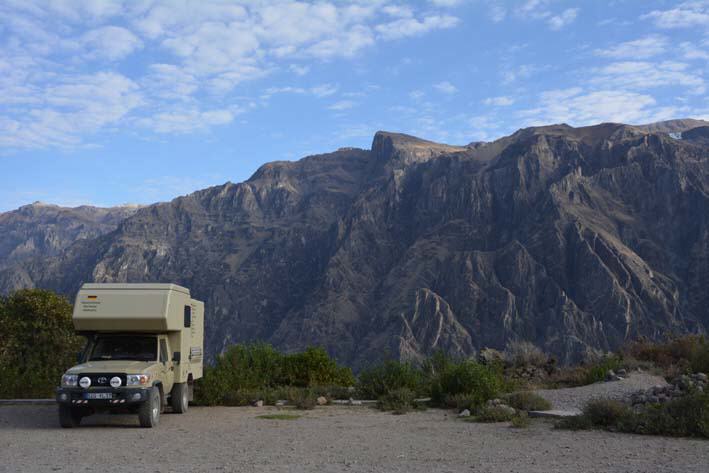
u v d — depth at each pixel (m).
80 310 17.17
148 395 16.22
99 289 17.44
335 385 24.83
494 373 23.23
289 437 14.60
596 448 12.44
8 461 11.76
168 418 18.20
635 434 14.07
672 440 13.18
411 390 22.61
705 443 12.73
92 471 10.70
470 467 10.86
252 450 12.84
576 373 25.53
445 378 21.27
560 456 11.73
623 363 25.83
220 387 21.86
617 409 15.13
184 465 11.24
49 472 10.65
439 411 19.55
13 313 27.58
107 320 17.17
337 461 11.57
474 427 15.91
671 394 16.61
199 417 18.39
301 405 20.53
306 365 25.78
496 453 12.21
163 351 17.89
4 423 17.44
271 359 25.89
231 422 17.30
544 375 26.98
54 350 27.66
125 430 15.93
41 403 22.17
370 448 13.00
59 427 16.62
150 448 13.16
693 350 26.05
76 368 16.50
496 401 19.06
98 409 16.36
